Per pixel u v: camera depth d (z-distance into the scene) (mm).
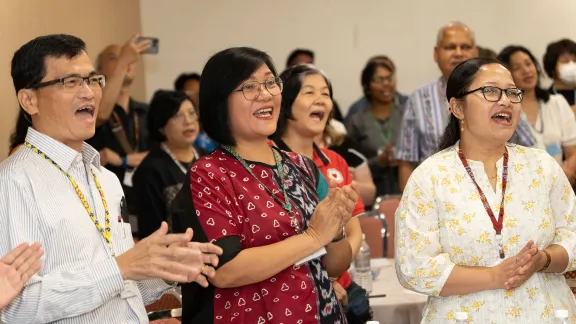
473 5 7625
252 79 2408
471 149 2592
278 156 2523
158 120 4629
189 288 2416
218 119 2438
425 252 2492
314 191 2547
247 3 7609
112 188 2418
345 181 3355
